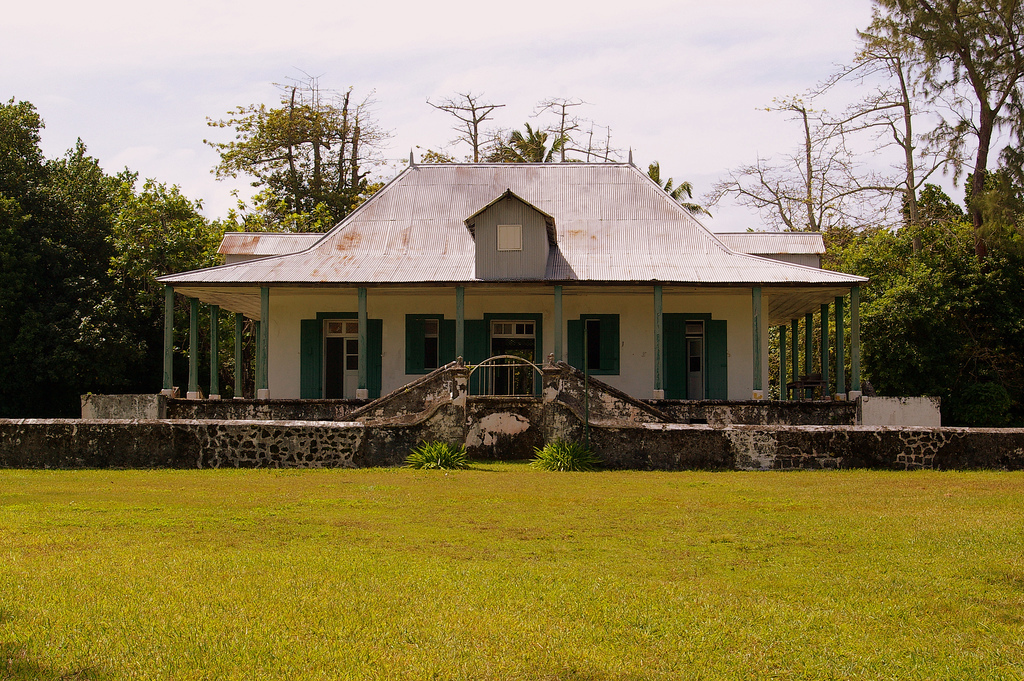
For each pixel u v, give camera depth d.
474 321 25.52
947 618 6.84
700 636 6.38
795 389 26.62
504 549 8.84
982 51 33.19
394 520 10.17
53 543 8.84
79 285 35.91
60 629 6.29
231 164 48.47
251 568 7.89
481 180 27.64
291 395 25.78
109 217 38.00
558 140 47.78
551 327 25.48
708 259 24.12
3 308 33.38
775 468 15.41
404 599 7.04
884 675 5.82
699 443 15.57
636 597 7.21
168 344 22.77
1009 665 6.00
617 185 27.31
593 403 17.31
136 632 6.26
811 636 6.45
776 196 44.72
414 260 24.44
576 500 11.56
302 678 5.59
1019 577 7.89
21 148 37.59
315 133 49.00
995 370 32.19
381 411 18.34
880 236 35.12
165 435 15.58
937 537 9.34
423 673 5.70
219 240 35.84
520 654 6.03
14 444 15.49
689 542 9.16
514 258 22.97
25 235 35.12
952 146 34.59
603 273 23.09
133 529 9.55
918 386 31.83
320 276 22.95
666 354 25.36
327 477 13.98
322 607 6.81
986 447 15.43
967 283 32.34
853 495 12.07
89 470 15.03
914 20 33.53
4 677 5.52
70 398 36.72
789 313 28.77
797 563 8.39
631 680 5.71
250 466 15.62
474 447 16.70
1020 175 32.19
